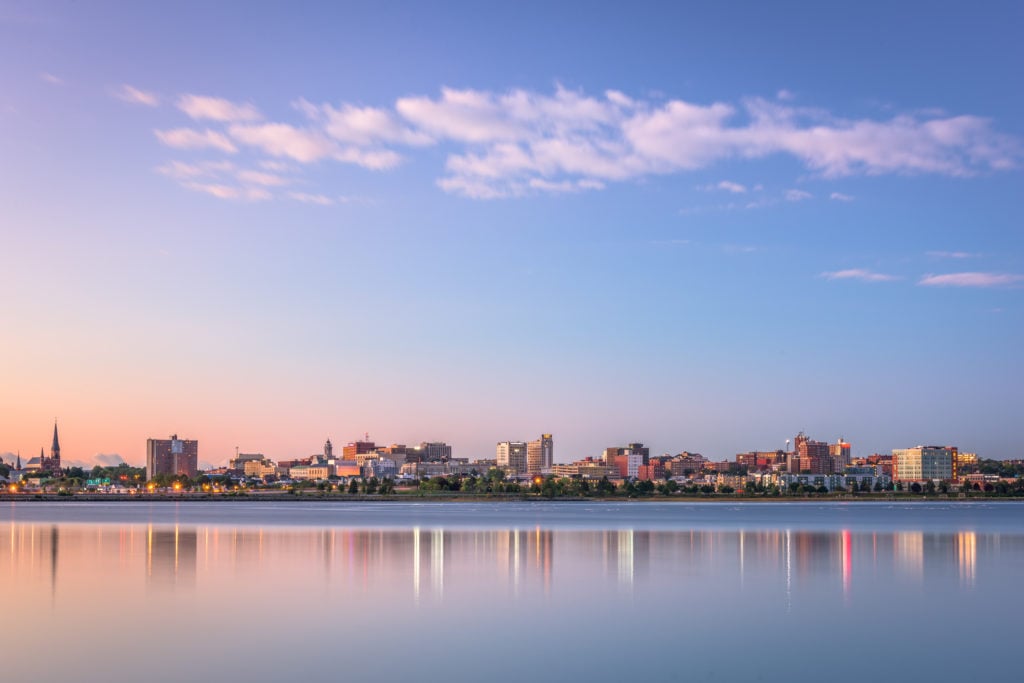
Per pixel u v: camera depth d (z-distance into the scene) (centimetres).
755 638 6769
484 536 17225
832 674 5825
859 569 11100
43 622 7362
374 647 6475
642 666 5978
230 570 10900
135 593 8906
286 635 6850
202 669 5906
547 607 8050
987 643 6644
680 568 11138
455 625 7225
